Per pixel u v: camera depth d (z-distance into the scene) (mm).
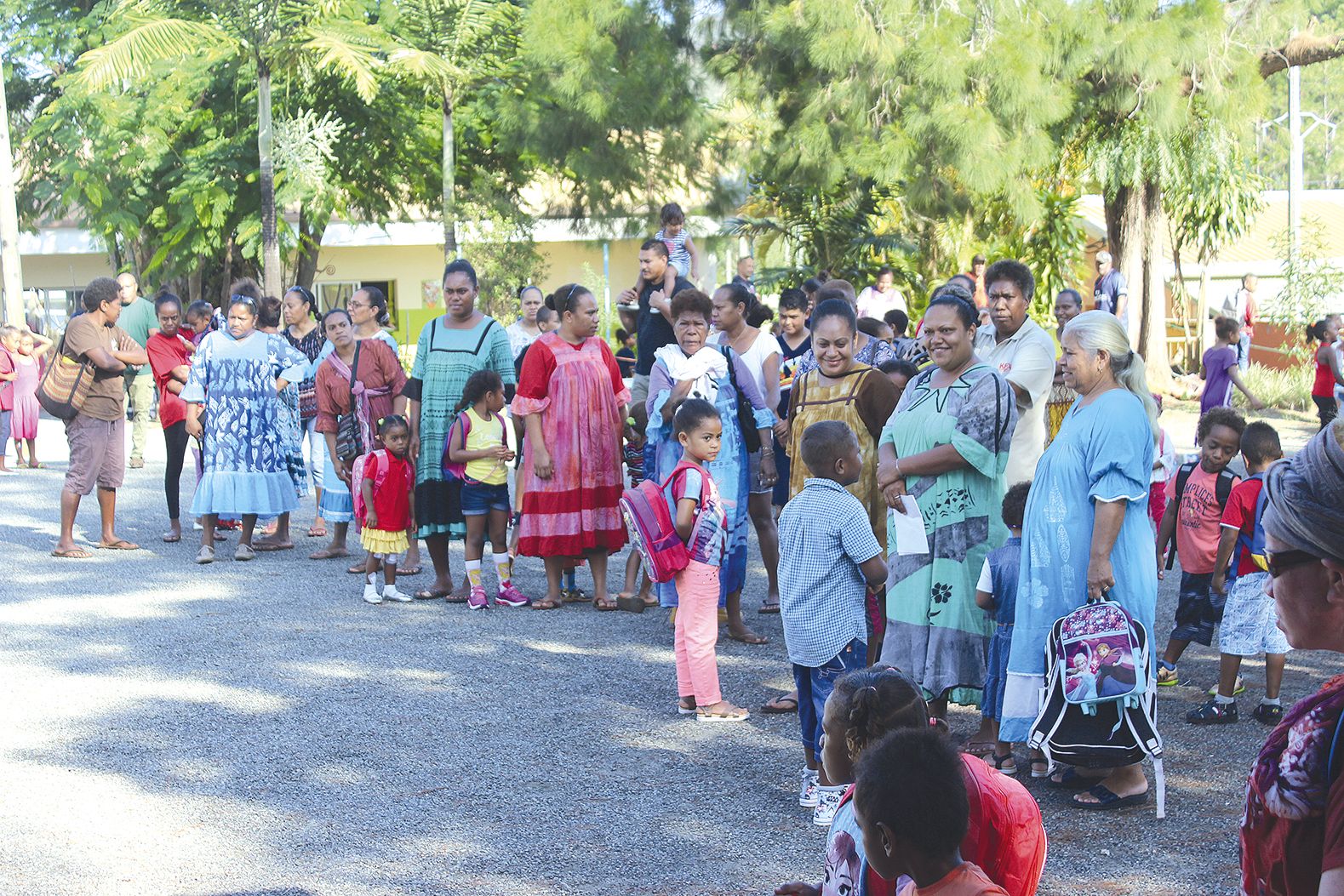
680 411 6133
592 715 6207
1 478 14398
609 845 4637
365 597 8648
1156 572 5051
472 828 4809
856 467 5066
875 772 2293
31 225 27344
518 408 8211
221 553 10312
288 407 10180
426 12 24203
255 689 6648
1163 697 6500
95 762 5562
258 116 23969
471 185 26609
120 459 10438
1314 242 23000
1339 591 1981
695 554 6086
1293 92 25812
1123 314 17781
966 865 2311
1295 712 2018
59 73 27469
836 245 19500
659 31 18656
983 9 16484
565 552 8258
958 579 5398
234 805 5059
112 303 10125
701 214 21109
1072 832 4727
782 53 17734
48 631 7848
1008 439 5402
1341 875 1839
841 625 4879
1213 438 6508
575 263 33344
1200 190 21312
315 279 30781
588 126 18984
